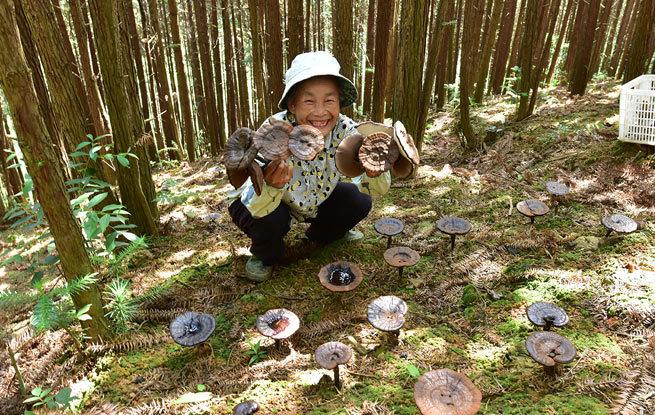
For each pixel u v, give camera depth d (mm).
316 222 1840
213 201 2648
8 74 1040
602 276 1521
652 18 2557
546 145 2732
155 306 1666
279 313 1409
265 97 3211
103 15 1684
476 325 1425
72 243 1280
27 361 1440
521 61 3217
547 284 1530
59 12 2463
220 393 1253
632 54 2711
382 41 2475
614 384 1117
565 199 2051
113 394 1285
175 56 3889
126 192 2006
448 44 4039
